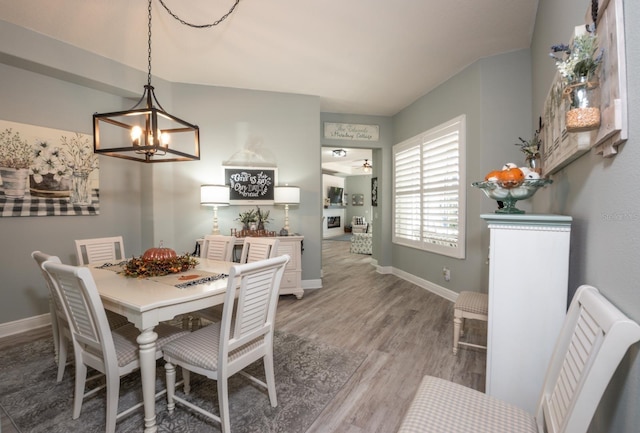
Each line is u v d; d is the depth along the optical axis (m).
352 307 3.67
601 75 1.02
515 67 3.18
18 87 2.92
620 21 0.88
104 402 1.87
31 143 3.00
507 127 3.23
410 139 4.71
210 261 2.66
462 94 3.63
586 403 0.80
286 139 4.32
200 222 4.05
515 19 2.67
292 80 3.93
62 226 3.26
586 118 1.02
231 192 4.12
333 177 12.86
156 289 1.78
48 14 2.54
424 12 2.57
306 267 4.47
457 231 3.73
